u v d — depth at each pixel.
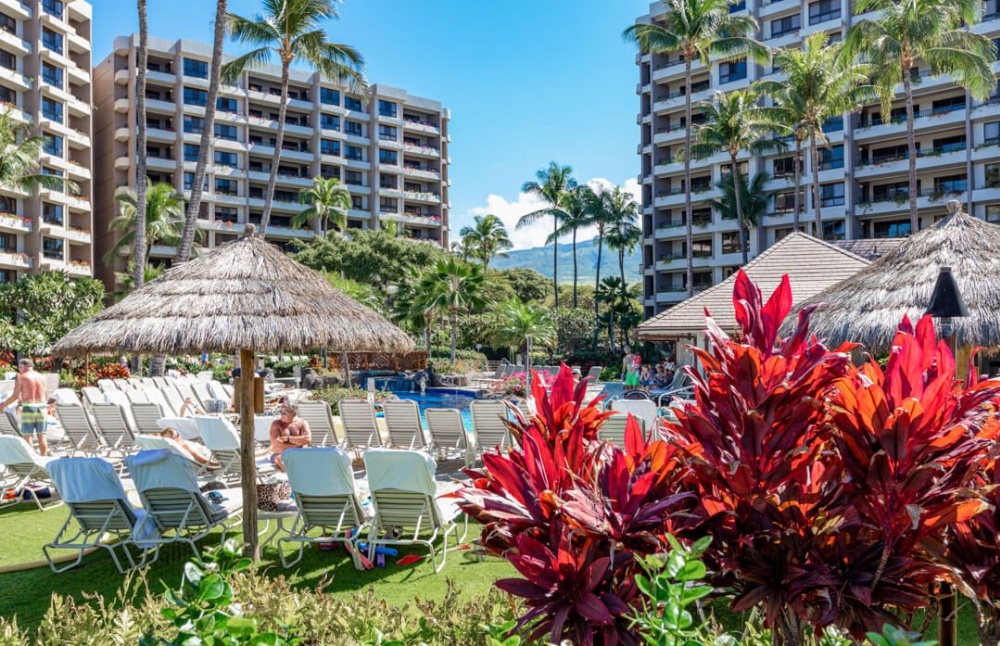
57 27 47.31
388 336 6.18
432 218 68.44
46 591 5.25
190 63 55.72
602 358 42.62
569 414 2.54
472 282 27.30
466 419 16.48
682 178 50.50
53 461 5.60
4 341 28.44
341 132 63.28
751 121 38.81
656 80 50.81
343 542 6.17
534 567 2.02
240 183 58.34
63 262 47.56
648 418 9.73
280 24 23.38
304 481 5.80
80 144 50.19
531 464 2.23
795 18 46.06
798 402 1.89
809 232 44.38
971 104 38.75
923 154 39.94
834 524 1.88
